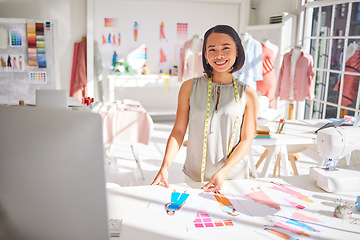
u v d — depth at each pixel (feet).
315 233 4.06
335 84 16.71
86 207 2.31
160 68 23.06
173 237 3.89
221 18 23.58
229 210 4.59
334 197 5.15
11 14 20.63
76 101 13.57
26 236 2.29
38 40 17.16
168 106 24.00
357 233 4.09
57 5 21.08
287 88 17.37
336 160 9.47
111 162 14.79
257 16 23.89
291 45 19.27
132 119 12.48
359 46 15.16
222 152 5.79
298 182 5.72
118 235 3.89
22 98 17.65
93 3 21.13
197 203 4.78
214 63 5.51
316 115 18.34
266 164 9.89
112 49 22.11
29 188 2.19
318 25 17.99
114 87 22.84
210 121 5.70
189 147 6.01
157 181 5.41
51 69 17.54
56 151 2.16
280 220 4.36
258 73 17.39
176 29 22.90
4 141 2.15
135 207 4.60
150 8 22.25
